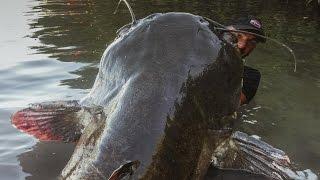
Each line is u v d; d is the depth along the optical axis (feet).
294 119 14.90
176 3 41.50
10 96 16.22
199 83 9.20
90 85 17.44
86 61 20.97
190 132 8.90
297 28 30.22
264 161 11.44
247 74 15.11
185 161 8.74
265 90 17.46
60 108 10.98
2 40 26.08
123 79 9.29
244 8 39.06
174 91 8.93
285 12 36.81
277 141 13.41
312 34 28.09
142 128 8.53
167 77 9.05
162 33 9.62
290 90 17.48
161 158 8.36
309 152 12.80
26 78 18.16
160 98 8.82
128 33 9.89
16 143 12.87
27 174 11.38
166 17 9.92
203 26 9.89
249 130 14.07
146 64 9.22
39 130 11.02
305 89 17.61
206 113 9.21
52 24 31.58
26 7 39.40
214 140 9.56
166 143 8.50
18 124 11.40
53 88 17.07
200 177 9.33
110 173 8.30
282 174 11.43
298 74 19.39
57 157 12.17
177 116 8.77
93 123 9.48
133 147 8.36
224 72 9.57
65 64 20.36
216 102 9.39
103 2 41.57
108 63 9.74
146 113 8.66
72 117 10.62
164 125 8.60
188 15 10.01
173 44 9.45
